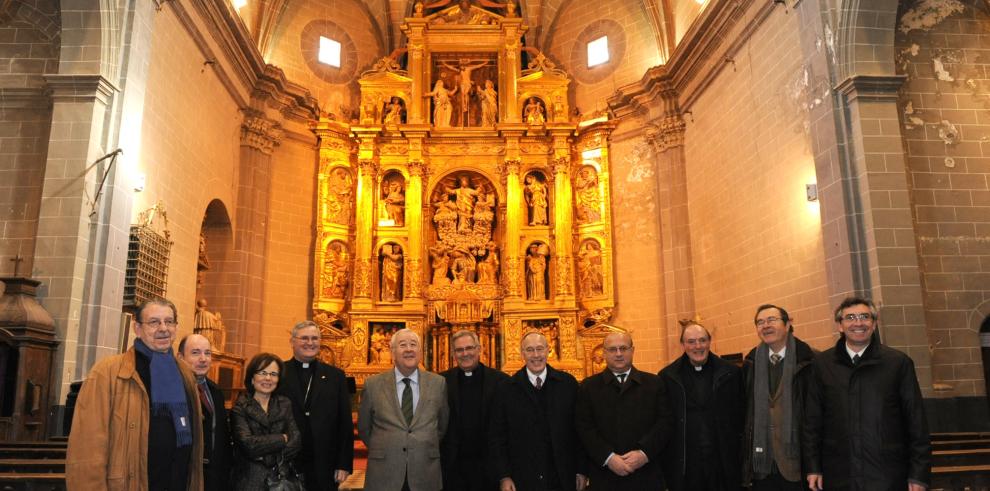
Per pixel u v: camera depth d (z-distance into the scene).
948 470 5.20
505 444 5.27
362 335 16.56
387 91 18.12
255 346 15.19
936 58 10.06
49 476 5.13
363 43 18.78
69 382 8.83
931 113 9.88
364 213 17.22
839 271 9.32
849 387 4.50
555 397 5.32
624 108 17.06
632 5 17.48
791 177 10.93
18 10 10.36
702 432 5.15
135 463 3.79
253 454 4.52
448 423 5.40
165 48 11.42
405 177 17.67
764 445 4.88
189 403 4.15
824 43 9.77
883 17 9.41
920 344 8.68
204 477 4.48
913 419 4.34
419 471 5.04
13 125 10.08
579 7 18.58
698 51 14.20
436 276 17.34
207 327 13.35
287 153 16.75
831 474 4.50
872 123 9.22
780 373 5.00
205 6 12.55
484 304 17.09
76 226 9.12
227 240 15.07
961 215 9.62
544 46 19.08
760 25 11.95
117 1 9.85
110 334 9.41
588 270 17.08
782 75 11.19
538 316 16.83
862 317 4.50
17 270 9.05
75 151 9.32
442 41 18.38
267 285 15.82
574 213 17.61
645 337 16.02
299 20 17.39
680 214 15.41
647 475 5.02
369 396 5.31
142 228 10.45
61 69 9.55
